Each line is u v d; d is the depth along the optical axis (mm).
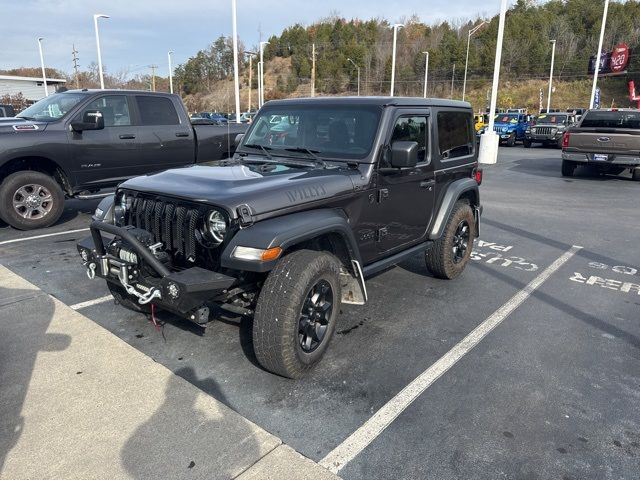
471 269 6188
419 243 5098
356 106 4332
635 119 13695
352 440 2906
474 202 5953
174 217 3477
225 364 3725
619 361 3932
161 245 3473
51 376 3486
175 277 3113
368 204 4105
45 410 3107
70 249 6551
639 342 4273
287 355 3309
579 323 4637
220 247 3293
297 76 92375
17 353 3799
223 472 2617
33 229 7586
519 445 2900
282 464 2689
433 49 87562
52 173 7883
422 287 5488
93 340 4020
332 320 3658
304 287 3295
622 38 80562
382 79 87938
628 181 14148
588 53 81250
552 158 21141
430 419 3119
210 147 9250
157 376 3508
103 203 4113
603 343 4238
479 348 4090
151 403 3195
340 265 3686
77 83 66875
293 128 4559
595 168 15031
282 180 3592
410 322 4562
